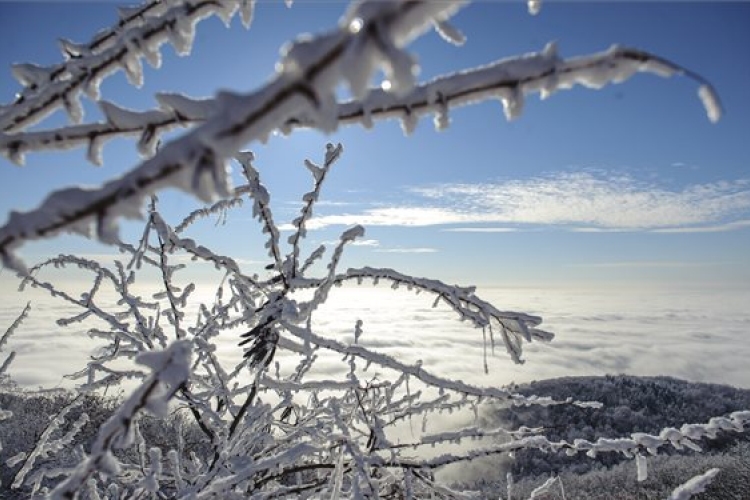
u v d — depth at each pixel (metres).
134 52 0.87
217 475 1.97
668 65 0.57
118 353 2.62
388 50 0.37
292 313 1.74
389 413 2.57
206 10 0.87
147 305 2.51
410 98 0.65
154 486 1.31
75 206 0.56
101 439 0.69
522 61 0.60
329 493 2.24
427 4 0.38
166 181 0.51
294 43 0.40
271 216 2.06
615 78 0.59
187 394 2.29
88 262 2.41
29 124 0.91
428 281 1.88
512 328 1.88
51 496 0.68
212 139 0.45
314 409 2.66
